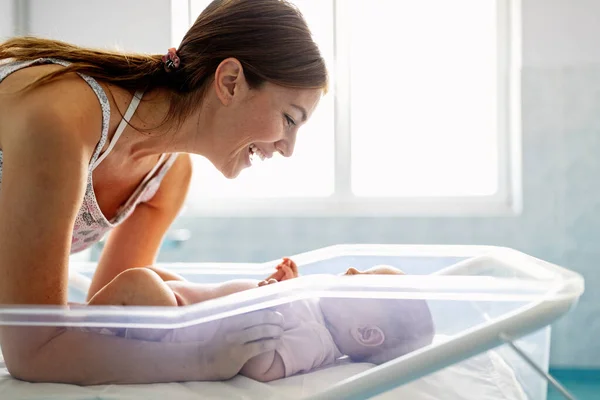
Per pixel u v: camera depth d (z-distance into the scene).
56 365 0.82
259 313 0.91
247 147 1.04
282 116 1.00
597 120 2.65
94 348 0.83
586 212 2.66
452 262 1.35
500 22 2.81
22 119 0.80
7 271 0.78
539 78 2.67
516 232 2.70
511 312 0.85
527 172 2.69
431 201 2.85
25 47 0.94
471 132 2.96
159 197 1.22
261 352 0.90
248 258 2.81
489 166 2.96
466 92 2.95
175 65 0.95
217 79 0.95
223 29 0.95
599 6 2.63
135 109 0.93
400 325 0.99
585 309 2.65
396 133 2.99
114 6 2.76
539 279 0.93
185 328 0.87
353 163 3.00
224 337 0.89
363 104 2.98
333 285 0.87
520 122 2.68
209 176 3.00
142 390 0.84
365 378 0.82
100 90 0.89
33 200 0.78
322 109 3.00
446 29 2.92
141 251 1.23
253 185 3.03
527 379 0.92
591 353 2.64
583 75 2.65
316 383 0.89
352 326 1.01
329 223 2.79
